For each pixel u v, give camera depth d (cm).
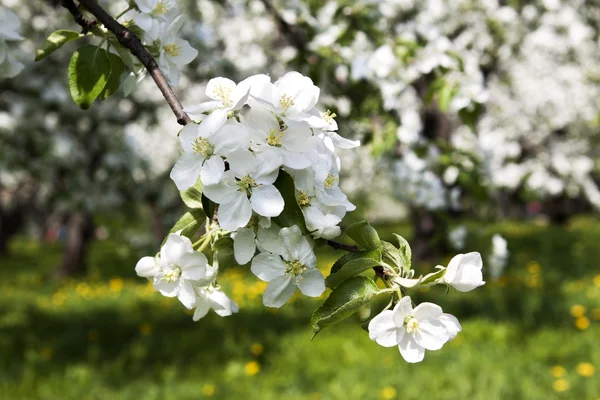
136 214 1130
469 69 322
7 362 494
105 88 146
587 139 1118
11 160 766
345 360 480
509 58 927
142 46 127
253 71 744
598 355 474
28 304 804
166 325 627
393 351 493
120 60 144
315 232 106
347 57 340
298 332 567
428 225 870
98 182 945
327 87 358
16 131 769
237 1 578
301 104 108
